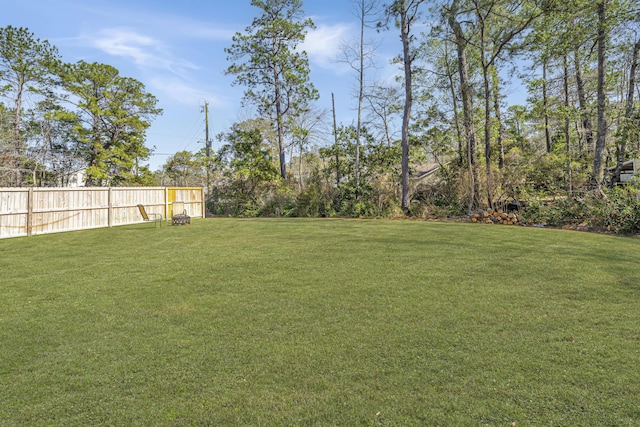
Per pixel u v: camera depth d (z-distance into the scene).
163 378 2.40
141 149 22.39
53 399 2.16
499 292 4.27
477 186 15.81
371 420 1.93
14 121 19.58
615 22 12.68
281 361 2.62
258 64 22.42
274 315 3.58
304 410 2.03
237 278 5.07
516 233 9.91
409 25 17.52
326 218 17.00
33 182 18.97
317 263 6.02
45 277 5.21
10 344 2.94
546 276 5.01
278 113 22.92
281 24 21.20
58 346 2.90
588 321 3.33
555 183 14.27
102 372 2.49
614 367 2.46
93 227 12.57
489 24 16.14
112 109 20.58
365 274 5.22
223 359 2.66
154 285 4.74
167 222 14.64
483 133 17.97
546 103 17.20
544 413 1.96
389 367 2.51
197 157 23.44
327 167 21.92
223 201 21.67
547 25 14.07
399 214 16.81
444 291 4.33
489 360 2.59
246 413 2.01
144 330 3.23
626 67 14.64
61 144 21.48
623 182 12.90
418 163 21.16
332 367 2.52
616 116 13.23
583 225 11.70
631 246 7.60
